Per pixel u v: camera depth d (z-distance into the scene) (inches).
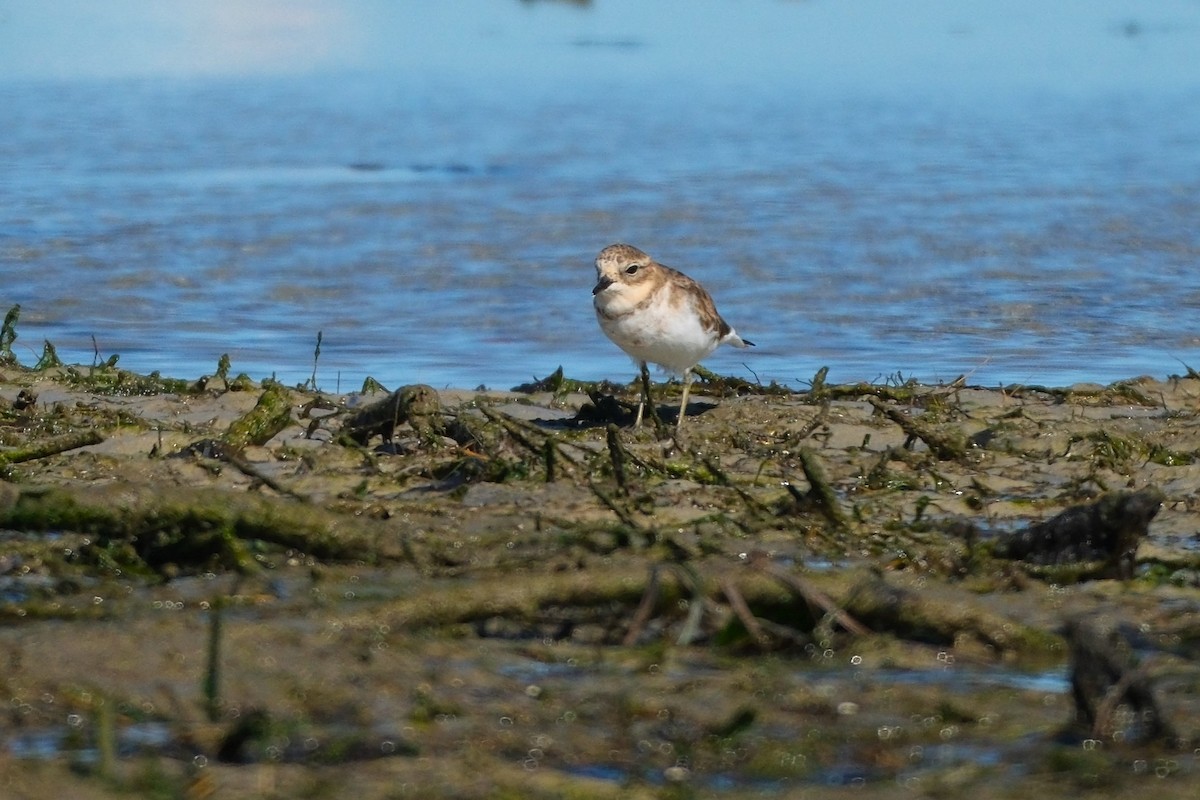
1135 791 222.8
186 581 326.6
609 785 225.5
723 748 241.3
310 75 1968.5
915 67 2068.2
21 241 904.3
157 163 1245.7
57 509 339.0
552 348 705.6
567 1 2891.2
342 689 257.9
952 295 807.1
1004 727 250.7
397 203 1061.8
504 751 238.8
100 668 259.6
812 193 1105.4
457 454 457.7
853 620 299.4
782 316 762.8
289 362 676.7
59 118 1493.6
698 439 501.4
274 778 223.5
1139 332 740.0
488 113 1615.4
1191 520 398.9
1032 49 2261.3
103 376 581.3
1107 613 310.0
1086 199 1081.4
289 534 339.3
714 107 1662.2
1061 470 463.5
